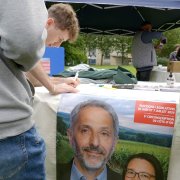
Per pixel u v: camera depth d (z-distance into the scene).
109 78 1.79
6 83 0.84
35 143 0.93
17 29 0.76
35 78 1.41
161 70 4.04
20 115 0.86
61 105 1.33
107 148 1.28
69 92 1.35
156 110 1.22
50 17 1.63
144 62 4.77
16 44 0.77
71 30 1.68
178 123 1.20
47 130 1.34
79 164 1.32
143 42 4.80
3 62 0.83
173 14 6.26
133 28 7.28
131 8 6.27
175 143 1.21
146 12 6.35
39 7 0.81
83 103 1.31
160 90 1.47
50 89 1.31
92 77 1.80
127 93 1.34
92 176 1.32
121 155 1.27
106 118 1.28
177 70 1.97
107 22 7.02
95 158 1.30
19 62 0.83
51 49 2.28
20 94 0.86
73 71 2.00
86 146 1.30
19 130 0.87
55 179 1.37
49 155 1.35
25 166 0.91
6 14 0.77
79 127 1.31
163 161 1.23
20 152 0.88
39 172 0.97
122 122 1.26
